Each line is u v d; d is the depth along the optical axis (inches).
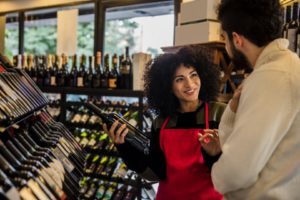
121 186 143.2
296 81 42.9
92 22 189.2
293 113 42.4
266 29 45.6
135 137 74.1
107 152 142.0
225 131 49.9
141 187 132.8
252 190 44.8
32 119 73.0
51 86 161.2
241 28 46.4
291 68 43.8
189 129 70.7
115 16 180.5
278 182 43.7
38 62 170.7
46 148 64.5
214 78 75.5
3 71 72.6
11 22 223.6
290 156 43.6
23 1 209.8
